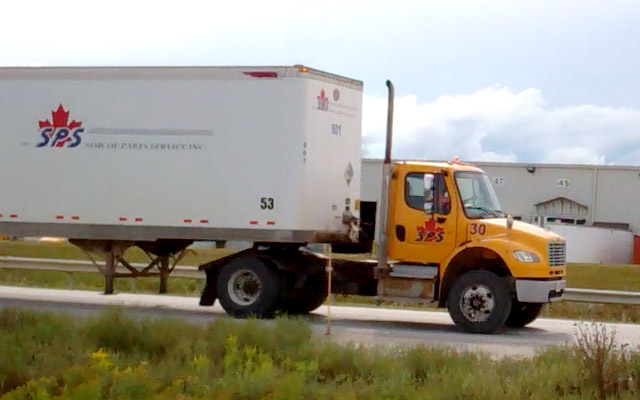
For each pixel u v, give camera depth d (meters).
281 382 11.20
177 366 12.52
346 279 20.08
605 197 52.47
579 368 12.23
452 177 19.30
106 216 20.55
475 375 12.05
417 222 19.39
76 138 20.69
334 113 20.28
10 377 11.76
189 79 20.02
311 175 19.62
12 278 29.22
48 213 20.89
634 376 11.88
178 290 27.56
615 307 24.64
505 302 18.52
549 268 18.70
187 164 20.03
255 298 19.75
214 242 21.08
